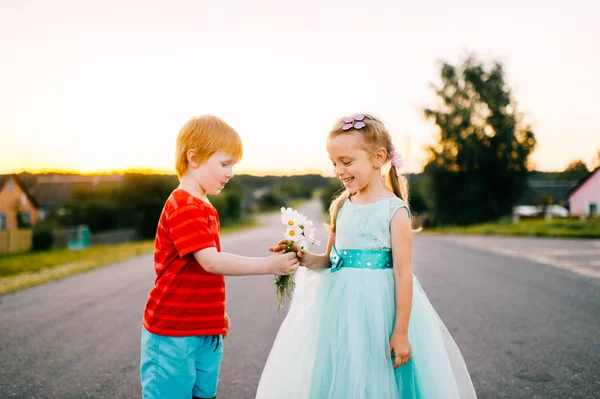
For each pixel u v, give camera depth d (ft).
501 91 117.19
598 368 11.81
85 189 135.13
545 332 15.19
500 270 29.76
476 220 122.52
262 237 84.53
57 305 21.91
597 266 30.91
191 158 7.08
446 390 7.00
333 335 7.30
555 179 190.60
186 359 6.66
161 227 7.00
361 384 6.73
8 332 16.70
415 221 8.20
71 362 13.14
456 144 120.47
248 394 10.61
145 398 6.64
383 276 7.27
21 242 85.46
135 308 20.76
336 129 7.49
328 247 8.46
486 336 14.83
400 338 6.86
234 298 22.35
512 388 10.66
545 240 56.13
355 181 7.42
